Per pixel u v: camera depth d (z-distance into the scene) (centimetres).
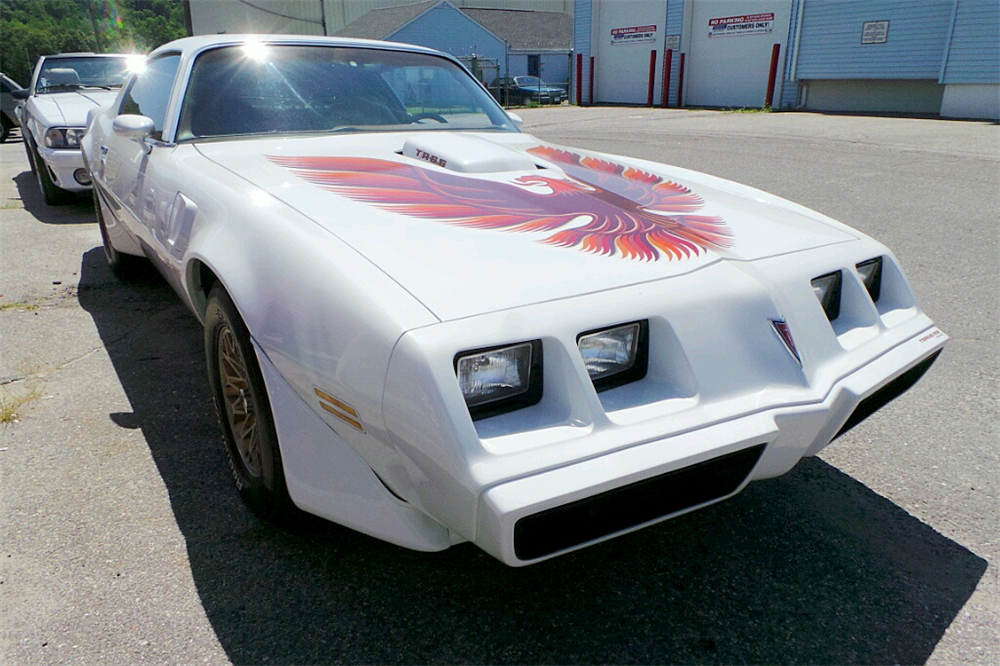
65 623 167
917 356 185
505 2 4450
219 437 255
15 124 1568
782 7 1727
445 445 129
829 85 1691
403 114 300
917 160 812
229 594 177
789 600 176
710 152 930
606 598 178
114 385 297
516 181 218
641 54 2170
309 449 162
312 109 282
